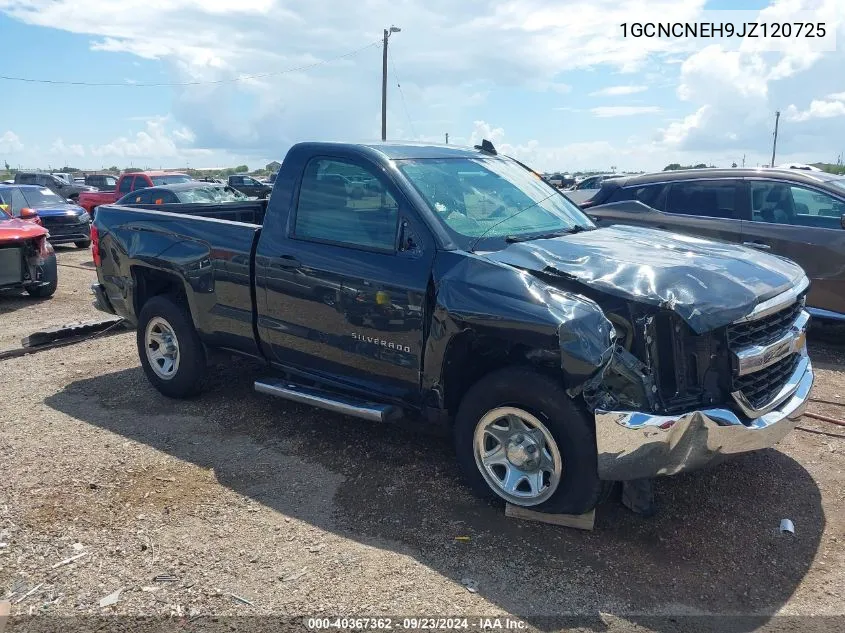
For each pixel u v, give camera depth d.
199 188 13.62
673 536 3.64
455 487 4.16
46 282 10.39
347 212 4.37
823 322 7.39
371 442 4.82
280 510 3.92
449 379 3.96
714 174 7.91
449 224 4.08
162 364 5.75
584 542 3.57
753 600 3.15
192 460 4.56
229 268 4.94
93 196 21.39
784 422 3.71
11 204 15.78
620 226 5.08
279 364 4.91
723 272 3.75
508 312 3.52
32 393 5.89
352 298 4.22
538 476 3.67
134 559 3.44
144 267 5.62
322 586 3.22
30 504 3.96
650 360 3.48
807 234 7.12
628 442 3.33
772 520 3.80
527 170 5.43
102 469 4.41
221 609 3.06
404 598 3.14
